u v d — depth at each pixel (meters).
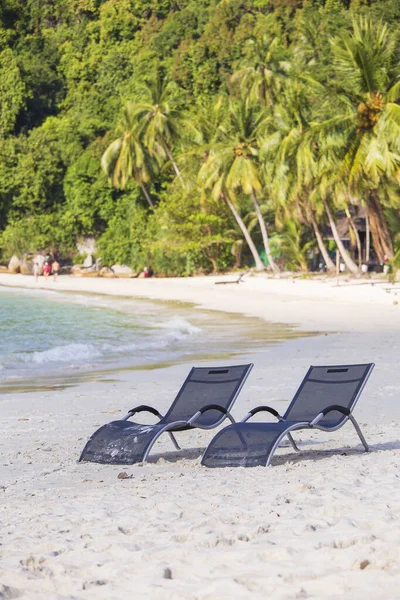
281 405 11.17
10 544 4.66
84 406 11.73
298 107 48.38
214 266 65.38
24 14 109.81
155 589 3.75
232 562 4.11
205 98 75.56
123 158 68.81
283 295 40.50
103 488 6.43
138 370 16.30
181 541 4.57
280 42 79.12
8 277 71.88
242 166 54.91
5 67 93.50
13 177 82.88
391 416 9.96
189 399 8.16
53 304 39.88
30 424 10.22
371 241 58.38
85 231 79.75
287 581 3.78
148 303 39.06
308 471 6.66
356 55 39.25
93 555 4.38
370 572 3.84
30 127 96.12
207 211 63.81
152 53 91.62
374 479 6.09
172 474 6.96
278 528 4.73
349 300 35.72
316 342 20.31
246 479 6.43
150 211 72.81
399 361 15.68
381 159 38.41
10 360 17.83
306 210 52.03
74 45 102.81
